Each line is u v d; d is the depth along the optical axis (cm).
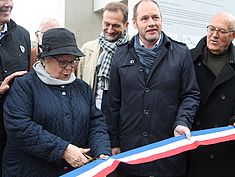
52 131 170
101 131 184
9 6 219
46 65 177
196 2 313
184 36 306
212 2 325
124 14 264
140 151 180
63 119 171
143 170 206
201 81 236
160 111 208
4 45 222
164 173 206
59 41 171
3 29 224
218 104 231
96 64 263
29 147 163
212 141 196
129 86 213
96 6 574
